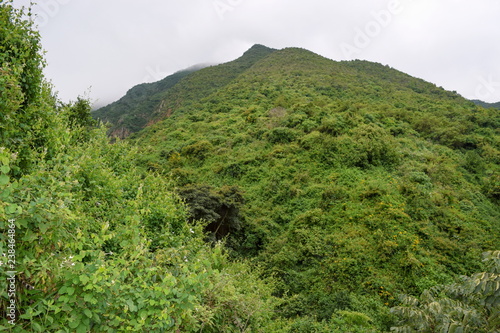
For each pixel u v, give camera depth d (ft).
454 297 14.76
